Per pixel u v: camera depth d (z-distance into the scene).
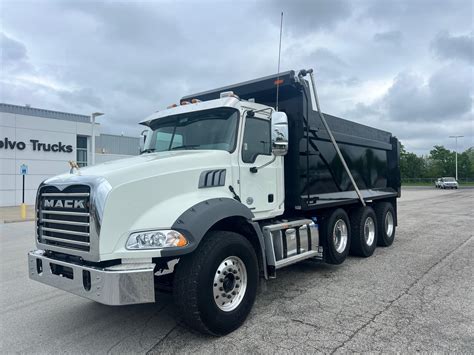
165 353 3.68
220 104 4.98
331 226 6.70
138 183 3.82
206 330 3.88
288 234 5.62
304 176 6.07
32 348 3.86
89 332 4.24
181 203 4.03
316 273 6.55
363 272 6.58
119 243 3.63
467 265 6.97
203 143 5.12
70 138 28.36
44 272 4.12
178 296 3.84
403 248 8.80
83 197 3.71
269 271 5.18
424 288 5.56
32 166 26.31
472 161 86.31
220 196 4.54
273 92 6.29
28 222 16.91
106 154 32.81
